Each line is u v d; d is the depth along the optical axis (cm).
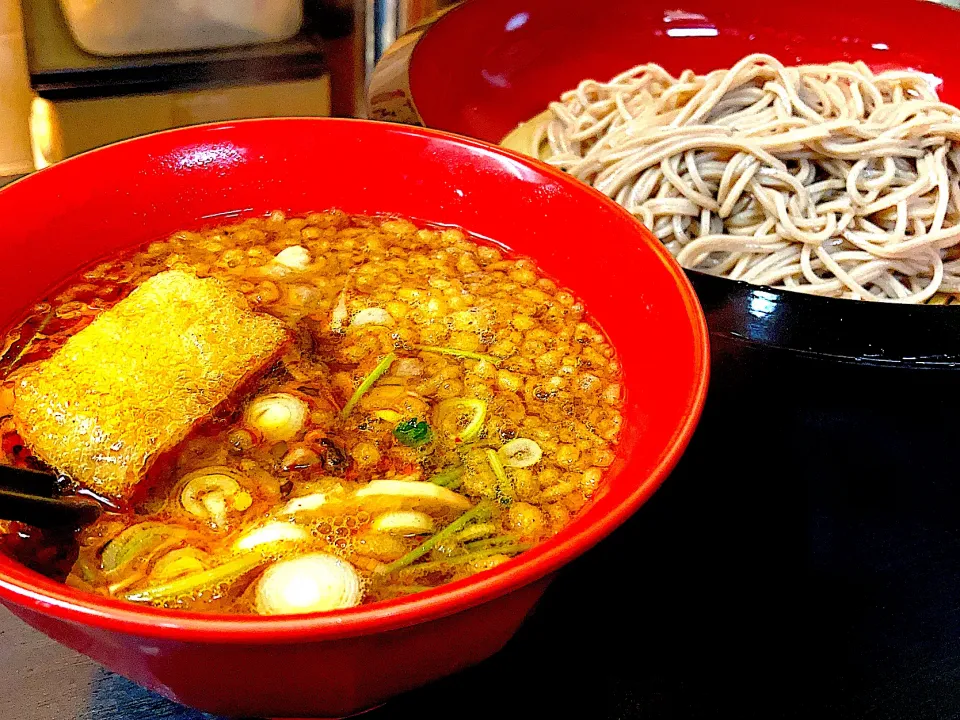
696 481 28
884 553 27
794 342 29
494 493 22
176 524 21
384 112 35
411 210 30
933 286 39
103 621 15
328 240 29
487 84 45
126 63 45
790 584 26
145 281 25
